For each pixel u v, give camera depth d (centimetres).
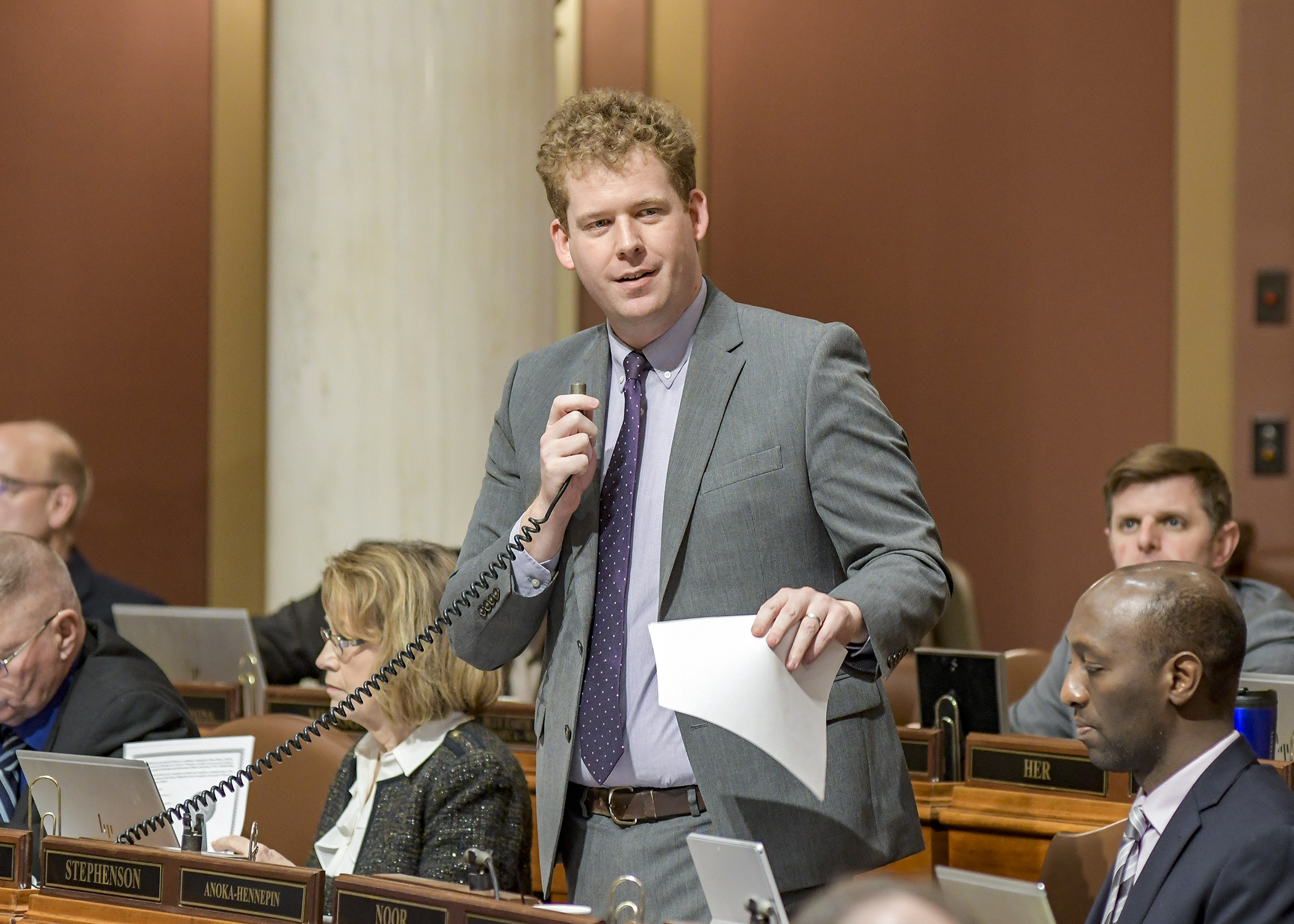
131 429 1644
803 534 490
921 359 1546
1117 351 1505
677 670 427
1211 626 486
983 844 730
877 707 494
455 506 1270
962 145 1534
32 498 1114
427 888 464
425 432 1265
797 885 472
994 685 778
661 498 503
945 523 1544
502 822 653
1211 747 490
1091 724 501
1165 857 476
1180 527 861
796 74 1567
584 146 491
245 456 1647
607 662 496
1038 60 1515
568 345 550
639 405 513
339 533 1275
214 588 1642
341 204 1266
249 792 769
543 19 1305
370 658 664
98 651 743
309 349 1281
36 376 1644
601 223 494
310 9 1270
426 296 1262
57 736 696
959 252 1534
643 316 496
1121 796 710
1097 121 1505
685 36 1593
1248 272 1473
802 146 1567
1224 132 1476
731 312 520
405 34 1255
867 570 466
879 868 480
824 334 502
